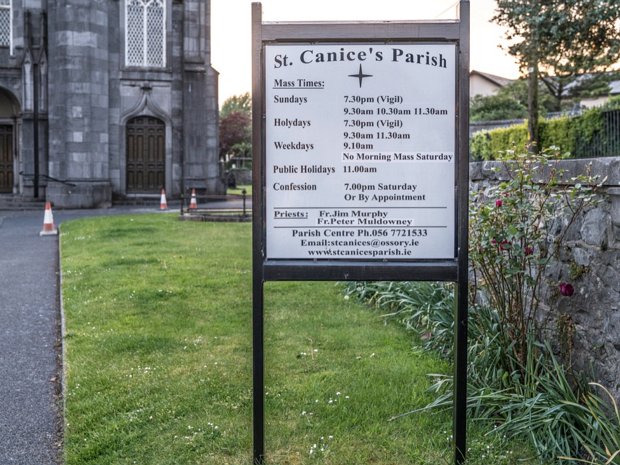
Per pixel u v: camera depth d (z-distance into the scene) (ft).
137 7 105.50
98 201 100.42
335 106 13.47
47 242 53.72
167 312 26.53
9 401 18.12
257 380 13.66
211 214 71.36
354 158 13.53
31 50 102.47
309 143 13.52
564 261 16.65
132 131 106.52
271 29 13.34
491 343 17.33
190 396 17.29
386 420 15.89
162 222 65.31
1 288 33.91
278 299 28.45
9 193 107.14
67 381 18.79
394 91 13.42
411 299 24.48
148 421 15.89
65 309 27.66
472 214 18.40
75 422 15.99
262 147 13.53
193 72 108.17
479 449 14.28
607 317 14.62
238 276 33.88
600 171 14.75
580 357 15.76
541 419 14.25
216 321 25.07
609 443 12.87
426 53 13.37
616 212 14.28
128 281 32.40
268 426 15.55
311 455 14.16
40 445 15.39
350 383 18.16
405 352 20.83
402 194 13.55
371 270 13.48
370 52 13.38
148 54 106.32
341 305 27.37
